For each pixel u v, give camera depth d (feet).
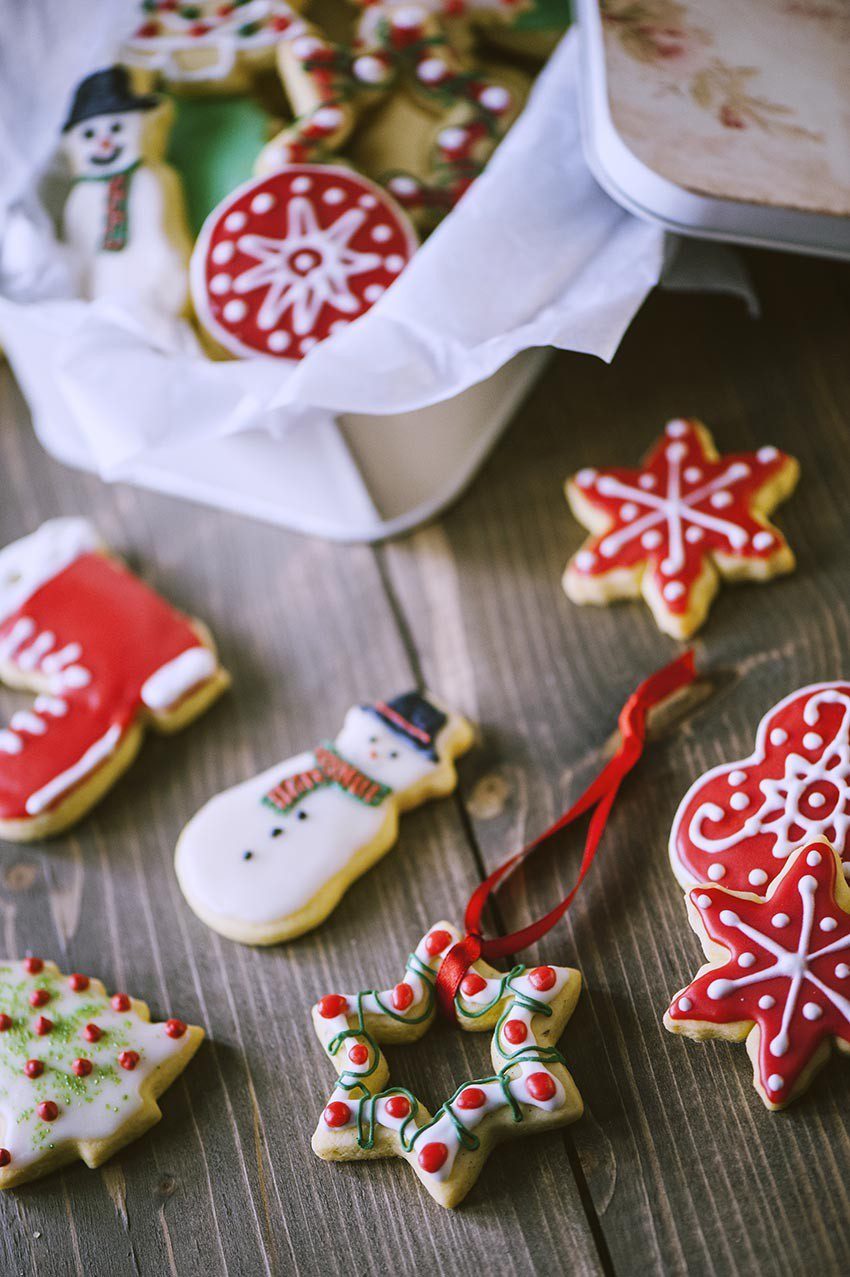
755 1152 1.52
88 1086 1.60
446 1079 1.59
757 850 1.60
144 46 1.92
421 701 1.76
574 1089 1.55
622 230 1.77
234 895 1.67
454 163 1.83
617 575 1.79
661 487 1.82
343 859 1.68
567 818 1.67
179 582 1.94
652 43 1.73
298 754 1.80
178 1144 1.61
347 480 1.83
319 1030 1.61
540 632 1.82
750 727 1.71
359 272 1.77
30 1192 1.60
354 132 1.87
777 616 1.77
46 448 2.07
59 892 1.76
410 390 1.70
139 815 1.79
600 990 1.61
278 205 1.80
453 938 1.63
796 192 1.66
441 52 1.88
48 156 1.87
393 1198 1.55
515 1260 1.51
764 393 1.91
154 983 1.69
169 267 1.81
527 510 1.90
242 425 1.73
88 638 1.84
